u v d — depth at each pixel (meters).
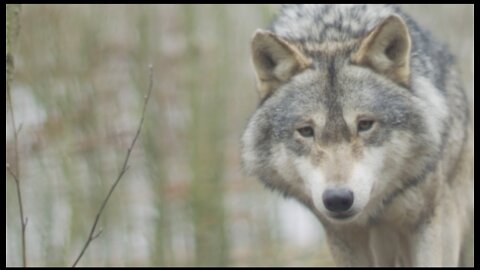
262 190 19.16
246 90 18.98
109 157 17.88
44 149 17.33
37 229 17.22
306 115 8.90
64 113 17.44
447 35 16.44
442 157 9.55
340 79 9.01
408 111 8.99
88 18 17.86
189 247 18.66
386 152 8.91
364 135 8.84
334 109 8.86
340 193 8.52
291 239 19.67
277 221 19.09
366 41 9.08
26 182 17.23
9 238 16.89
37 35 17.45
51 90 17.41
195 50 18.58
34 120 17.34
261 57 9.23
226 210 18.78
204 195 18.56
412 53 9.44
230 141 19.05
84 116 17.66
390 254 10.29
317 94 8.97
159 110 18.39
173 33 18.58
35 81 17.41
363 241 10.11
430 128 9.12
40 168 17.30
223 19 18.75
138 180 18.48
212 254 18.59
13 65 7.64
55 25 17.55
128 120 18.14
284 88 9.16
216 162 18.66
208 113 18.64
